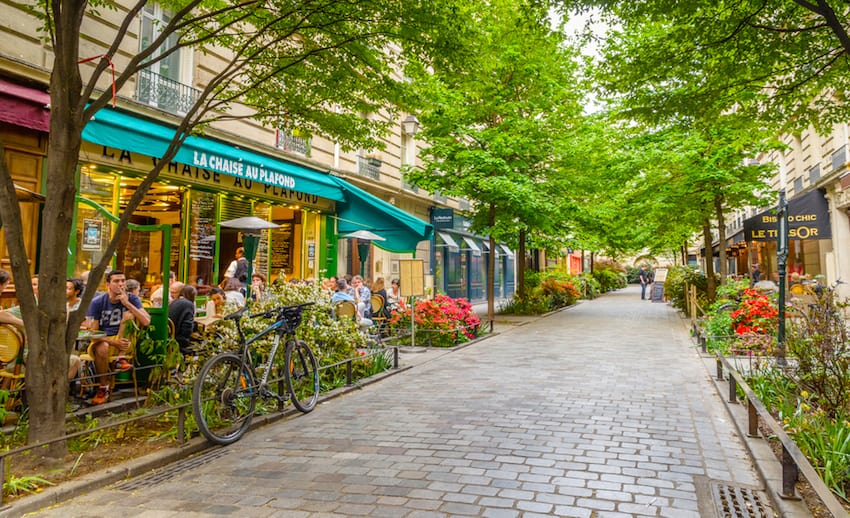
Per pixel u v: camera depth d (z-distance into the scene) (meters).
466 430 5.60
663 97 7.99
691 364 9.57
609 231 21.02
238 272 11.90
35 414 4.55
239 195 12.79
